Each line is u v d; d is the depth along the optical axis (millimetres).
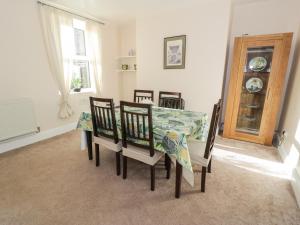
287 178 1935
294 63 2656
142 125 1645
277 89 2564
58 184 1789
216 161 2287
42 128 2969
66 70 3152
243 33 3059
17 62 2539
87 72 3809
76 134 3232
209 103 3047
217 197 1623
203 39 2871
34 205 1503
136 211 1455
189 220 1370
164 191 1699
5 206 1487
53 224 1322
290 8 2715
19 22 2496
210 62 2895
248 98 2996
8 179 1856
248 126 3139
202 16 2811
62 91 3111
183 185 1792
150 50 3428
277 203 1559
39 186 1751
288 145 2238
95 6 2949
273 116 2654
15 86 2557
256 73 2824
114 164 2201
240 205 1528
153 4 2836
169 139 1489
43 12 2709
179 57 3125
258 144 2826
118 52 4363
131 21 3889
